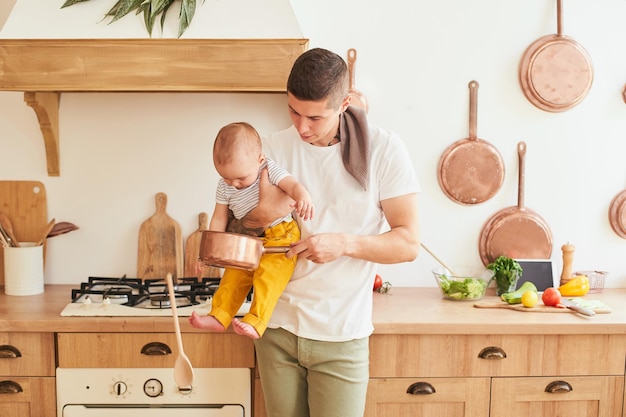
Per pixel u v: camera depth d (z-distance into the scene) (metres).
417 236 1.67
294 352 1.71
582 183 2.47
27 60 1.99
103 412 1.98
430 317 2.03
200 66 2.00
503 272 2.31
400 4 2.39
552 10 2.42
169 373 1.98
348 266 1.68
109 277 2.42
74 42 1.98
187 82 2.00
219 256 1.54
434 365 2.00
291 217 1.70
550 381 2.03
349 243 1.59
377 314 2.05
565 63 2.41
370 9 2.39
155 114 2.39
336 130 1.67
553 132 2.47
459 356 2.00
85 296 2.20
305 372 1.77
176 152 2.41
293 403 1.78
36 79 2.00
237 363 1.99
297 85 1.46
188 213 2.43
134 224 2.43
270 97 2.40
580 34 2.44
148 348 1.96
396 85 2.42
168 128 2.40
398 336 1.98
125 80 2.00
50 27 2.01
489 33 2.42
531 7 2.41
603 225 2.49
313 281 1.68
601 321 2.00
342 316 1.67
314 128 1.53
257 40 1.98
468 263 2.47
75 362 1.97
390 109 2.43
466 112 2.44
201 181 2.42
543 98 2.41
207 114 2.40
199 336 1.97
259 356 1.79
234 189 1.65
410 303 2.22
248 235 1.64
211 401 2.00
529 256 2.47
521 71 2.42
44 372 1.98
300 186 1.58
